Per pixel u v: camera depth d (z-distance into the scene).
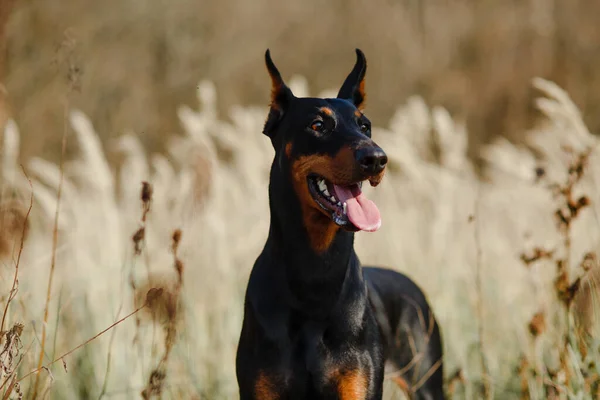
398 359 8.20
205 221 11.75
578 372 7.57
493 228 13.14
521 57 33.12
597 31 32.31
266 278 6.79
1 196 9.23
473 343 10.43
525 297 10.73
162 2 29.98
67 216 12.36
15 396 6.63
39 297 10.74
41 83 25.17
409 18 34.75
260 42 32.81
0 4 13.48
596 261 7.97
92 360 9.93
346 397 6.67
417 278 11.98
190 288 11.03
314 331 6.66
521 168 12.26
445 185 12.91
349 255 6.76
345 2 34.81
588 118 30.56
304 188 6.64
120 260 11.33
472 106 33.00
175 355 9.39
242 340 6.86
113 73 28.89
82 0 27.72
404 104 33.38
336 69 34.22
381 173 6.49
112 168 24.77
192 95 30.27
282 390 6.67
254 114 13.66
